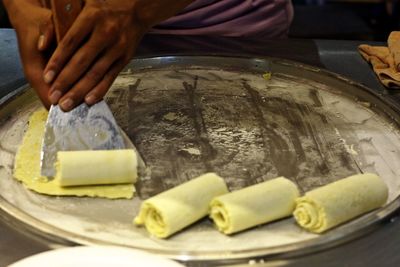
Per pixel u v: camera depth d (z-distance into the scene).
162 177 0.85
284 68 1.14
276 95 1.08
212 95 1.07
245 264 0.69
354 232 0.73
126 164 0.82
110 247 0.64
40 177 0.84
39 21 0.86
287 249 0.70
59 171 0.81
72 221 0.76
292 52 1.21
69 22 0.82
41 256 0.61
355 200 0.76
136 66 1.14
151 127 0.97
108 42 0.83
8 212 0.75
